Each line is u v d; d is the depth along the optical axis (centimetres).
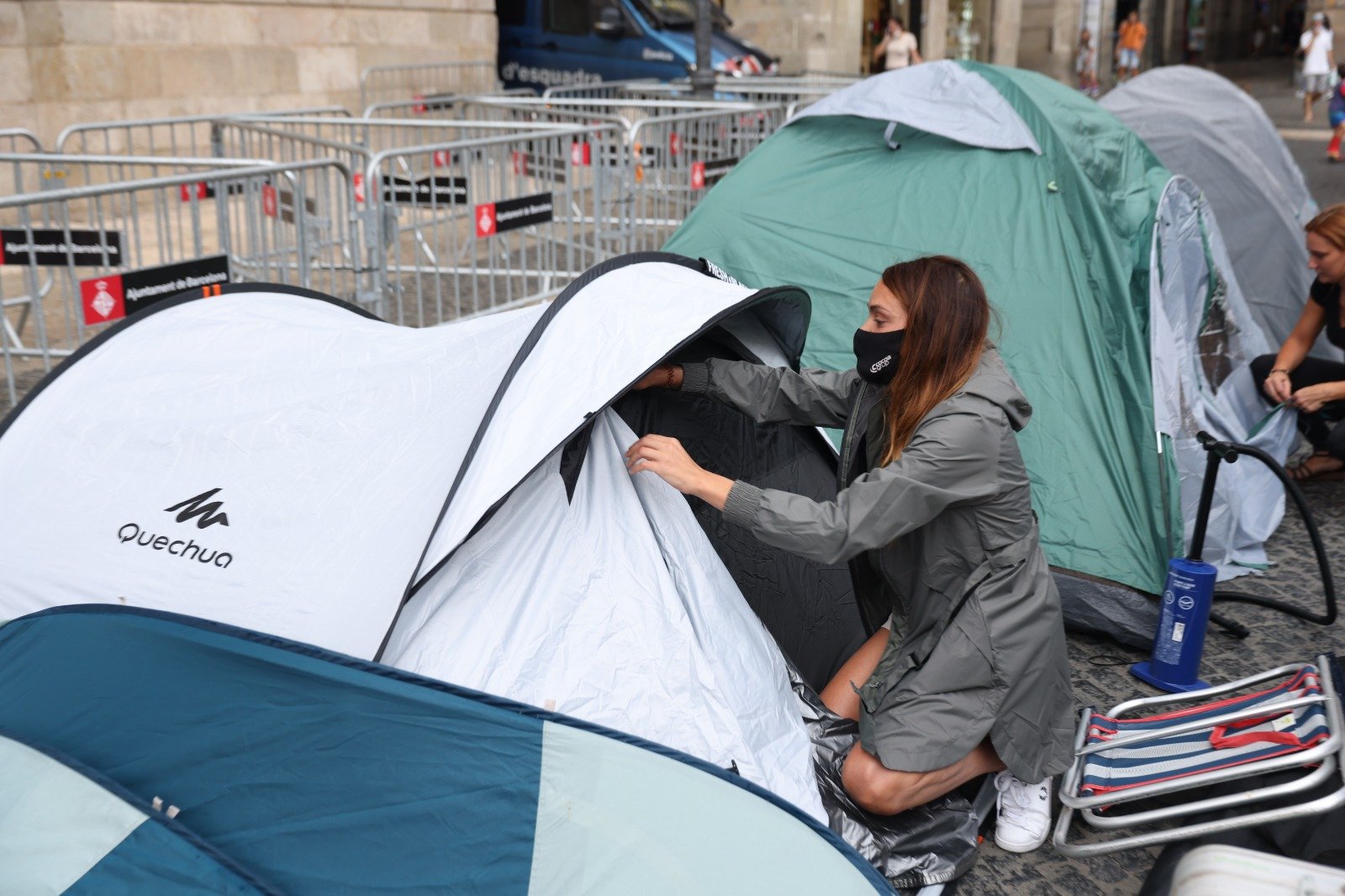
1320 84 1912
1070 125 443
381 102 1200
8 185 875
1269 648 377
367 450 272
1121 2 2952
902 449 262
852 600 346
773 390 297
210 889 191
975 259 437
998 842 281
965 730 262
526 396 253
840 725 282
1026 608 264
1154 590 373
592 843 204
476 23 1297
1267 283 585
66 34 910
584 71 1312
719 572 273
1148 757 283
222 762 215
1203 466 420
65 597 270
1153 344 407
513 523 251
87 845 197
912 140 475
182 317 347
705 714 248
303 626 245
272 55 1084
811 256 471
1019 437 404
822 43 1709
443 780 210
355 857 204
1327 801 233
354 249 597
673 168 866
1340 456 481
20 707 231
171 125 752
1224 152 584
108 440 301
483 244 830
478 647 239
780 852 208
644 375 253
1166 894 242
